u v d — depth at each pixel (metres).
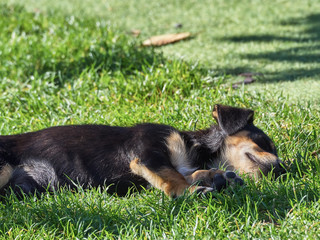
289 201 6.86
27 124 10.40
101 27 16.03
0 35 15.71
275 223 6.47
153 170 7.48
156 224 6.61
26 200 7.44
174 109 10.45
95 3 20.36
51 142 8.05
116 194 7.82
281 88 11.74
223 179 7.20
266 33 16.17
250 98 10.95
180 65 12.59
